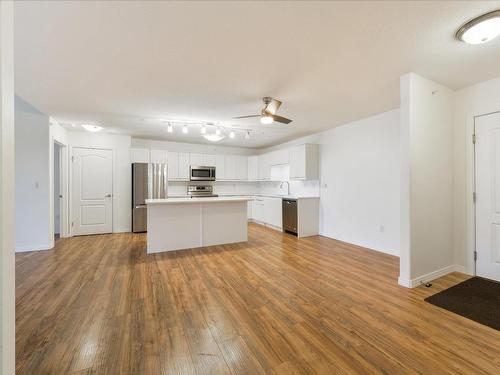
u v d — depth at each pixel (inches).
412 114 99.3
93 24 66.9
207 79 102.7
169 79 102.6
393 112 146.8
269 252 154.3
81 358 60.4
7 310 30.5
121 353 62.2
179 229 161.5
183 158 251.1
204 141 253.4
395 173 146.2
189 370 56.8
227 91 115.7
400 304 87.2
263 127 189.5
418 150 102.1
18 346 64.7
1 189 29.2
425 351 63.0
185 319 77.9
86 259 139.8
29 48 78.5
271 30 70.1
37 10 60.6
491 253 108.5
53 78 101.1
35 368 57.0
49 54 82.4
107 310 83.3
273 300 90.6
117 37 73.1
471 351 63.0
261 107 139.3
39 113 153.8
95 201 208.1
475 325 74.4
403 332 71.1
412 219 100.8
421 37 73.8
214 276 114.1
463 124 115.3
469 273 114.4
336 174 189.3
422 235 104.7
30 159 154.8
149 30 69.8
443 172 112.8
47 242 159.8
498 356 61.2
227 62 88.6
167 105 135.6
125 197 218.4
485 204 109.9
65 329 72.2
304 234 200.7
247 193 302.7
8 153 30.4
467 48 80.0
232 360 60.0
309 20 65.7
